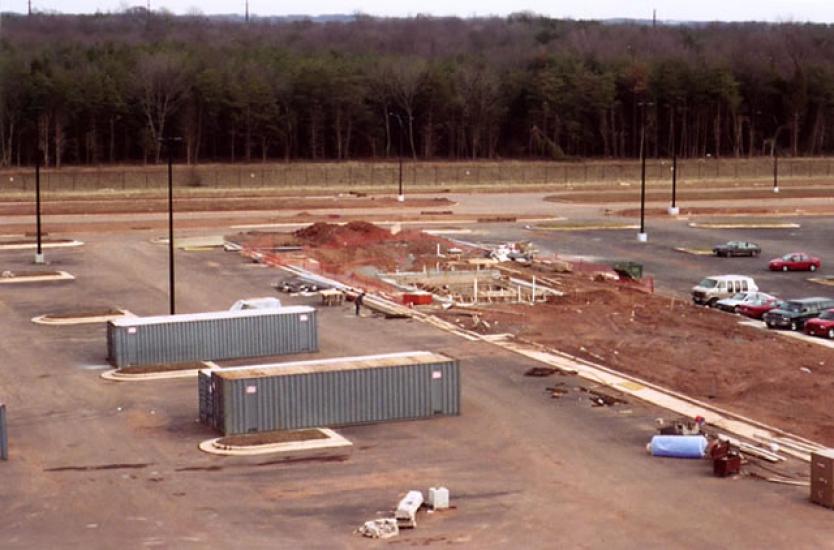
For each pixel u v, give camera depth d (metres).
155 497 36.41
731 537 32.94
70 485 37.56
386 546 32.22
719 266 87.62
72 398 48.69
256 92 183.38
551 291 74.69
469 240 102.88
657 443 40.69
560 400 47.94
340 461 40.09
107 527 33.78
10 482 37.88
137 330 54.06
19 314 67.25
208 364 54.12
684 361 54.97
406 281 79.12
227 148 189.38
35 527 33.81
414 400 45.31
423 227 112.56
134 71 185.62
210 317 55.50
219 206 132.62
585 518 34.50
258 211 128.62
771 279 81.50
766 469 39.19
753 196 150.75
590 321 64.69
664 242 101.88
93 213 124.94
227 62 198.62
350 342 59.19
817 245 99.88
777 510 35.16
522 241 101.69
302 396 43.81
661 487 37.34
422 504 35.53
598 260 90.25
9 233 106.31
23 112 173.12
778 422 45.00
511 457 40.56
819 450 38.84
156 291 74.81
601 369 53.34
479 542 32.53
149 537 32.94
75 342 59.66
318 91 189.88
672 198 134.25
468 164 184.50
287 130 187.62
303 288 74.62
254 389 43.03
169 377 52.28
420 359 46.06
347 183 171.75
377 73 199.88
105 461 40.16
